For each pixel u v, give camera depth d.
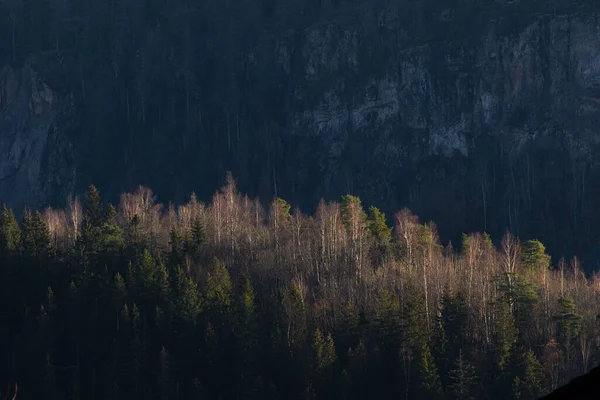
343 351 159.25
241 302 166.25
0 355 166.75
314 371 149.25
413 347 155.62
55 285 183.88
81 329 167.50
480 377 148.50
